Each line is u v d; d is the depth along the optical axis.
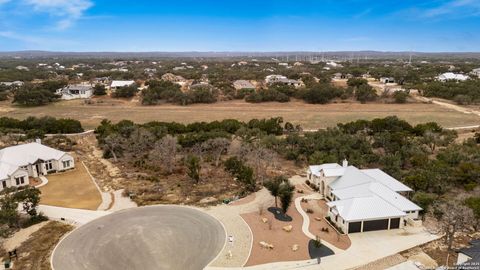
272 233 43.72
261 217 48.12
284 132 98.12
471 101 142.38
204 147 72.44
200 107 143.50
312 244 40.97
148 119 120.62
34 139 84.56
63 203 53.25
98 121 117.62
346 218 43.41
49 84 166.38
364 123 91.56
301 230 44.53
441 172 58.31
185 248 40.12
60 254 38.94
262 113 130.38
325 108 139.75
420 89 163.50
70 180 63.75
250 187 58.12
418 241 41.78
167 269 36.19
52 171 67.94
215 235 43.12
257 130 85.06
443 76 195.00
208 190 57.78
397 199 48.19
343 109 137.25
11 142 83.94
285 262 37.44
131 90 160.25
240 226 45.53
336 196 49.66
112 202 53.56
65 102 153.25
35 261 37.62
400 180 58.91
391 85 183.25
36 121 99.81
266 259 37.97
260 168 67.56
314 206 52.06
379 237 42.84
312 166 61.62
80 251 39.53
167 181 62.06
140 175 64.62
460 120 115.06
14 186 59.25
